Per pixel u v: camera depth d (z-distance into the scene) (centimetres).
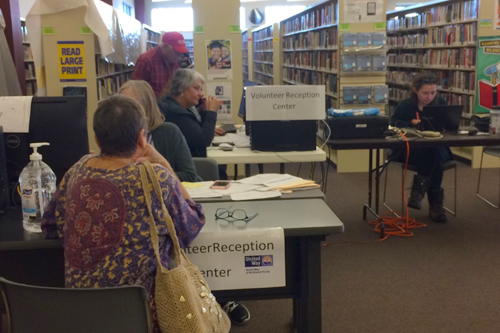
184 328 142
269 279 180
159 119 264
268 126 330
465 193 518
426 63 772
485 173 603
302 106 328
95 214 145
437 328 261
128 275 145
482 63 620
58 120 205
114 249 145
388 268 338
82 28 501
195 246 177
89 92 512
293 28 936
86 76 510
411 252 365
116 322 138
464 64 659
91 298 136
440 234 401
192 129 326
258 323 272
